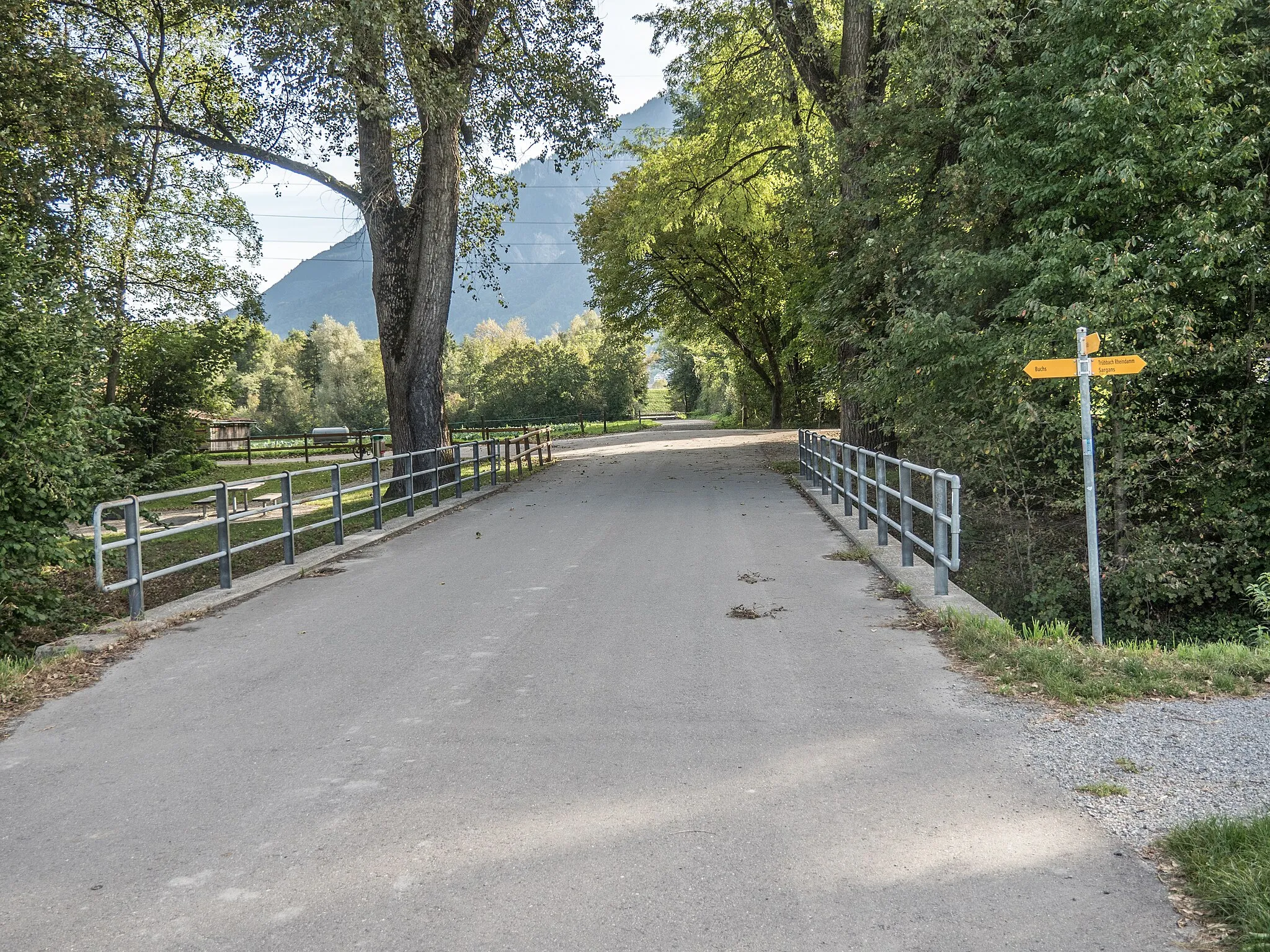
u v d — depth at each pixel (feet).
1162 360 38.40
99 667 22.85
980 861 11.81
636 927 10.48
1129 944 9.89
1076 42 40.47
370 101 50.34
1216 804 13.15
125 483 30.58
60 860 12.62
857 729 16.93
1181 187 39.73
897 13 50.01
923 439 51.90
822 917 10.58
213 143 61.31
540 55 65.67
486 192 75.97
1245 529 41.65
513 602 29.04
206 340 103.35
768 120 87.51
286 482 36.37
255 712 19.02
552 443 131.64
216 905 11.27
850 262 56.18
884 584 30.37
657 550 38.01
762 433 138.51
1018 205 43.62
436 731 17.51
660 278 141.90
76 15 66.03
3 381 27.17
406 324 62.69
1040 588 43.55
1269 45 41.42
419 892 11.43
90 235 75.61
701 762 15.53
